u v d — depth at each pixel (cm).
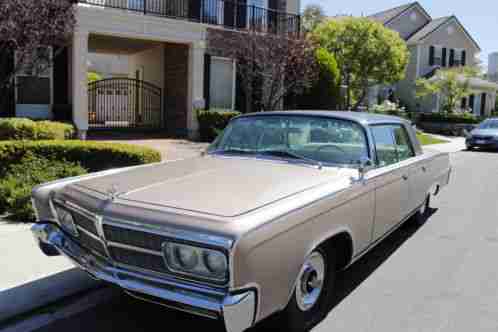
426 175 561
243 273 236
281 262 262
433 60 3228
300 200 292
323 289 332
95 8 1188
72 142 652
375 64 2147
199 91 1421
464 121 2755
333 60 1716
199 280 247
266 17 1634
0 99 1087
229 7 1569
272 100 1490
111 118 1662
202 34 1402
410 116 2838
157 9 1480
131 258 270
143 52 1778
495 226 621
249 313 240
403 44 2280
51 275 380
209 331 320
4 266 395
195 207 263
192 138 1406
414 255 493
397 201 448
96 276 282
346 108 2236
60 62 1228
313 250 300
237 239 234
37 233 336
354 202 346
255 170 357
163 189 298
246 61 1459
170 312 348
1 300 336
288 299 274
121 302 364
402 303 372
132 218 261
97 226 277
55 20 894
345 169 376
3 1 793
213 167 367
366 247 383
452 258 484
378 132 432
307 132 413
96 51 1827
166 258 253
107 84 1680
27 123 882
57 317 338
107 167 639
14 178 579
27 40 862
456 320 345
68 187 329
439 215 682
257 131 436
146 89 1612
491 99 3444
